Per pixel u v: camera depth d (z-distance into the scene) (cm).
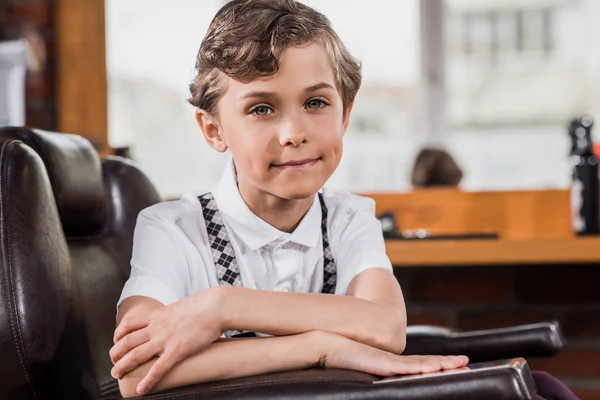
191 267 110
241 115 98
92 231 138
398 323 100
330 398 82
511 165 374
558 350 133
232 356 92
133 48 363
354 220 119
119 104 363
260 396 84
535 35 370
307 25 98
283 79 96
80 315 116
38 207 110
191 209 114
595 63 367
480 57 373
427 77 371
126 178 147
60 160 126
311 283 117
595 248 187
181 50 363
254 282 112
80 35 297
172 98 365
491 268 218
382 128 373
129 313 100
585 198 197
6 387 104
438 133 373
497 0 370
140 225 112
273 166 98
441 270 219
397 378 85
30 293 105
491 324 218
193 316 93
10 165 110
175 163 367
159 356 93
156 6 363
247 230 111
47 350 105
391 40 372
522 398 80
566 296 216
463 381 81
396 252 194
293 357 93
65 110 298
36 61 289
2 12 293
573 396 120
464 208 223
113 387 120
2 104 263
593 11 366
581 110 369
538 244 189
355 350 92
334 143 99
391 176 371
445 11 373
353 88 108
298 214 112
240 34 97
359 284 109
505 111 373
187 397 86
